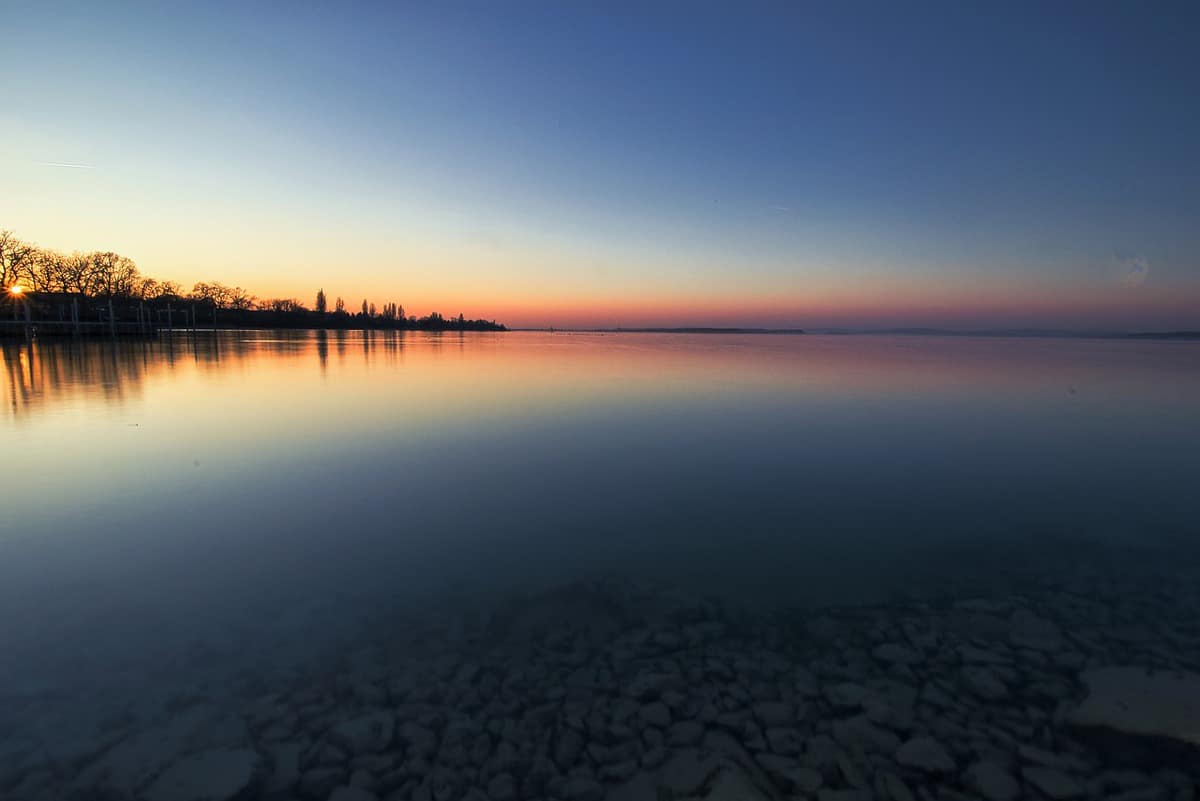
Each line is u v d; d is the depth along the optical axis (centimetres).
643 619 427
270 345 4250
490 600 453
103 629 398
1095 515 663
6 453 852
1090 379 2194
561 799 261
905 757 286
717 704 327
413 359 3095
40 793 256
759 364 3016
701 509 673
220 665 359
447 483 762
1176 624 418
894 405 1475
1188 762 279
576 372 2405
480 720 312
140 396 1402
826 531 610
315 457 876
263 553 534
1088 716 312
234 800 256
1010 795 263
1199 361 3575
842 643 394
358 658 370
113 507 641
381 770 276
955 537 594
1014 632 407
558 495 720
